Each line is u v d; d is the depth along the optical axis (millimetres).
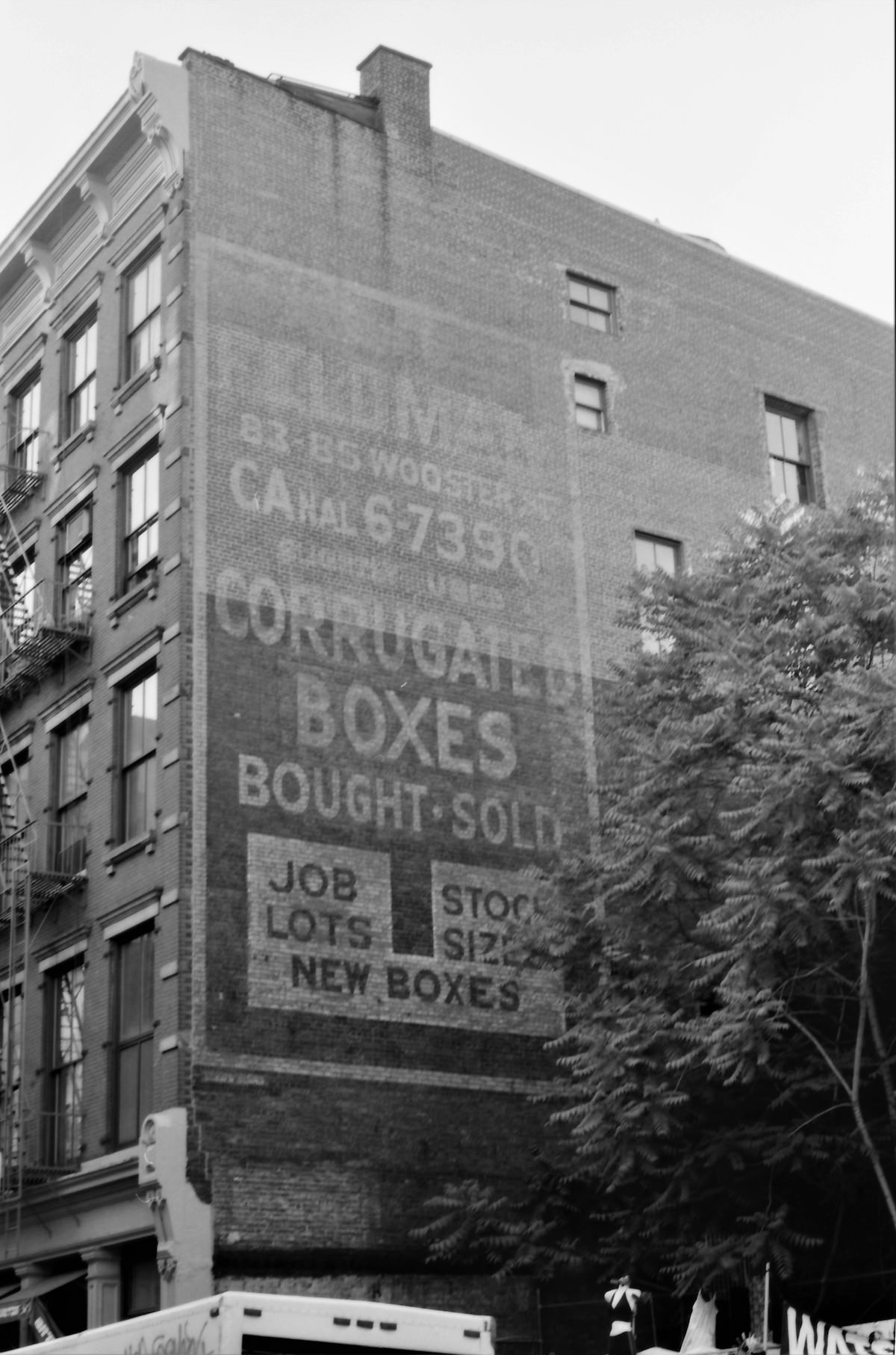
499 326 37594
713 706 28531
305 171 35531
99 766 32969
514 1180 31562
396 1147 30500
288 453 33438
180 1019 29016
